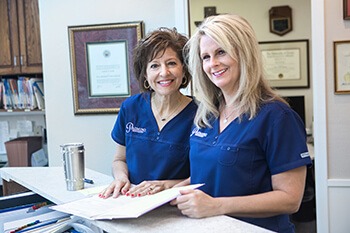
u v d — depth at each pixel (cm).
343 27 234
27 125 402
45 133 399
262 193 114
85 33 281
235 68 119
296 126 113
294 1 425
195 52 131
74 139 293
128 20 276
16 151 348
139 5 274
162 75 144
